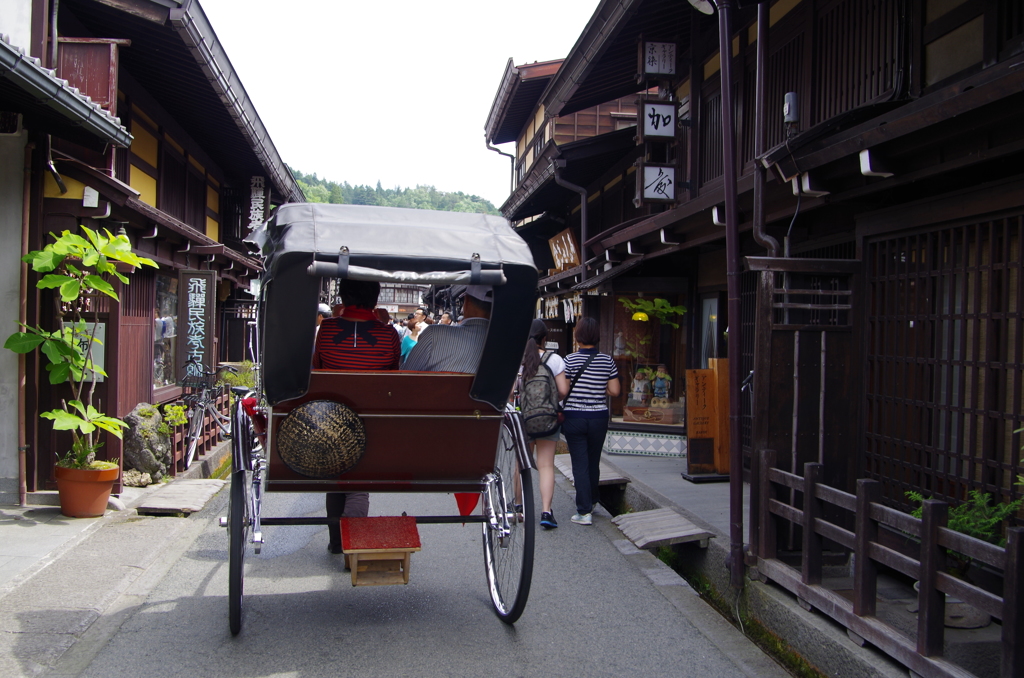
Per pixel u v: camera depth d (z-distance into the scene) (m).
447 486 3.95
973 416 3.85
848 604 3.47
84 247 5.59
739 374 4.46
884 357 4.49
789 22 6.38
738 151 7.28
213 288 9.49
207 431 9.19
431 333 3.92
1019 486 3.60
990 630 3.52
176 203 11.23
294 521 3.74
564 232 13.68
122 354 7.62
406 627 3.97
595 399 6.28
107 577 4.52
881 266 4.56
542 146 18.78
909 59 4.78
